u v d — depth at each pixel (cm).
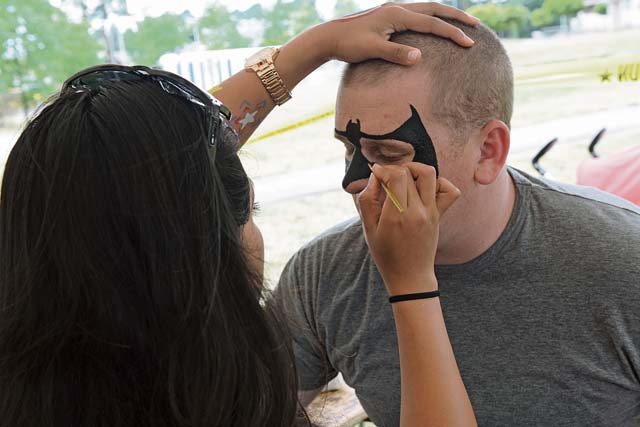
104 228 67
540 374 100
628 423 104
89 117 67
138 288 68
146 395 70
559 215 102
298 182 243
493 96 98
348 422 152
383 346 111
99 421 69
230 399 72
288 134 283
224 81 111
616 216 102
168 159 68
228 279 73
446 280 105
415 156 96
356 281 113
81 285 67
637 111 297
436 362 85
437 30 97
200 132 71
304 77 110
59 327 68
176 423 71
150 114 69
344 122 100
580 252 98
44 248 68
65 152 66
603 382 98
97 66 74
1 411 70
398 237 84
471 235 100
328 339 117
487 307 103
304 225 262
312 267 120
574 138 276
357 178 99
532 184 108
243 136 113
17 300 69
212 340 71
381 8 101
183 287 69
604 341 97
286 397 79
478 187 98
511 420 103
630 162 164
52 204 67
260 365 75
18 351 70
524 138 273
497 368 102
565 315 98
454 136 96
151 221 67
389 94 96
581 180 169
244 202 81
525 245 101
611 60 210
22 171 69
